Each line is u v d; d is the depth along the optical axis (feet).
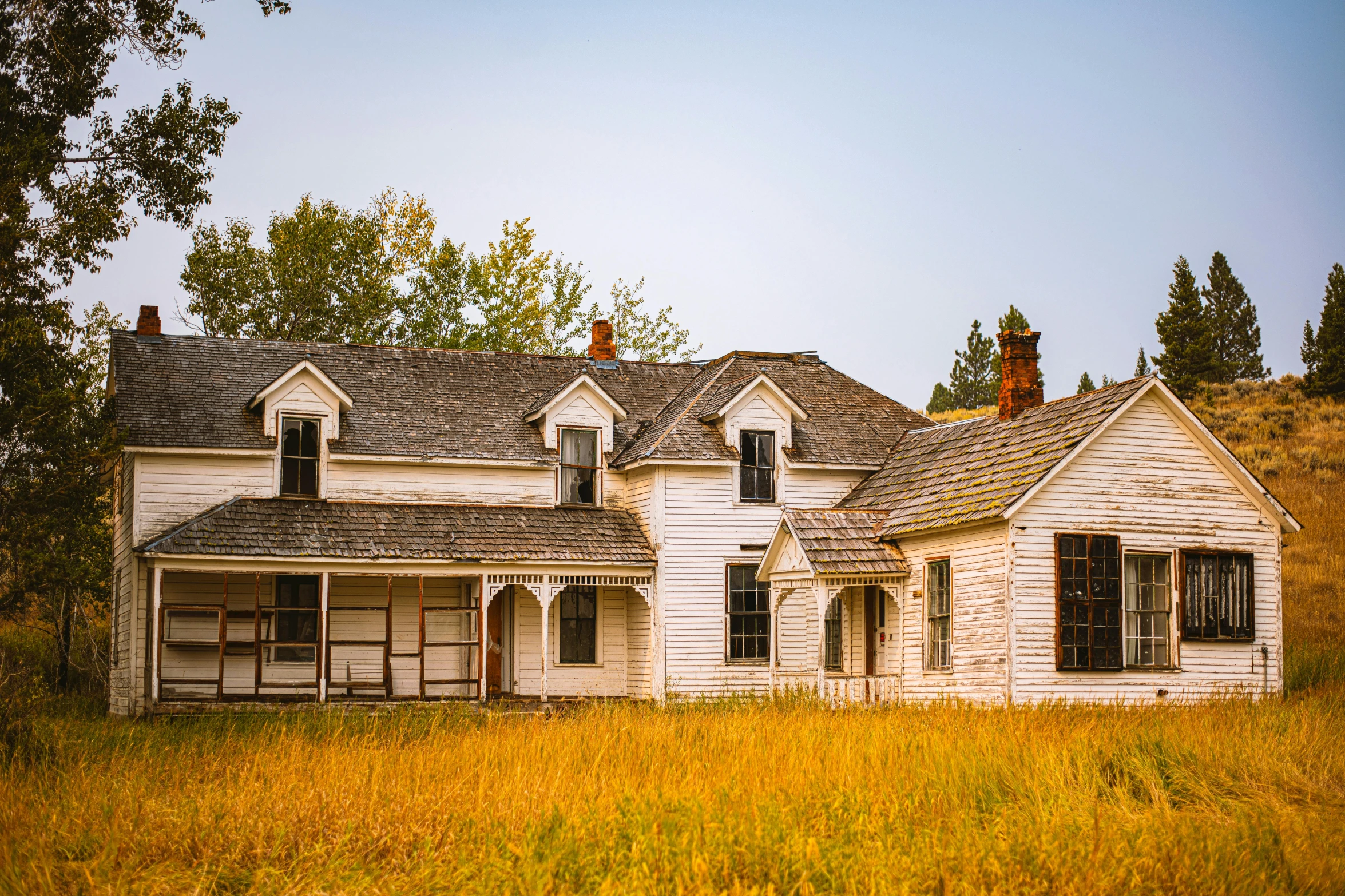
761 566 90.94
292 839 37.58
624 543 94.17
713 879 32.89
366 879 34.35
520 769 45.83
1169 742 49.29
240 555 81.10
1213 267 289.12
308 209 151.12
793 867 33.58
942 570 81.30
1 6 77.51
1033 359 92.02
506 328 163.53
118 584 91.91
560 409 98.37
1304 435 173.27
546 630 89.25
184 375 92.17
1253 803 42.32
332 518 87.51
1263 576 80.38
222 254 147.02
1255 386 217.77
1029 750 48.01
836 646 95.91
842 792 41.32
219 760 52.21
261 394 87.92
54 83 79.77
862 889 32.53
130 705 82.17
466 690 93.81
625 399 107.76
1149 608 77.71
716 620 94.99
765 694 85.20
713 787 43.50
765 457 99.04
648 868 32.99
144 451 84.48
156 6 81.82
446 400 99.76
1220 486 79.92
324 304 149.48
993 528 75.87
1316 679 84.07
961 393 302.45
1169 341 231.50
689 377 113.50
